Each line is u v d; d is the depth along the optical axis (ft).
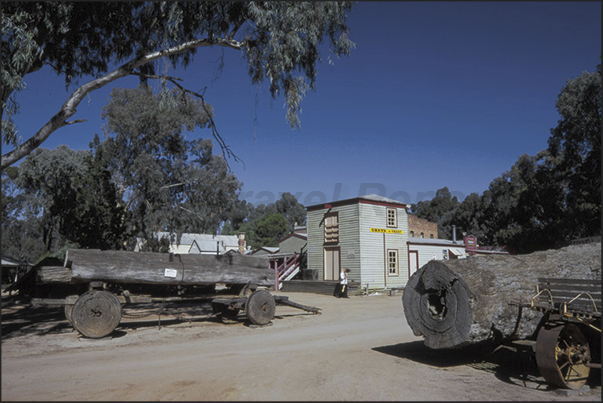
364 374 21.83
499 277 24.25
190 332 36.37
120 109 109.50
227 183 126.21
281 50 42.42
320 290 80.23
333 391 18.72
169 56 46.14
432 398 18.01
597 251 28.53
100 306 32.04
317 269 90.07
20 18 35.70
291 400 17.39
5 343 30.35
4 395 17.90
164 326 39.37
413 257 92.68
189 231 126.62
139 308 55.01
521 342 22.13
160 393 18.22
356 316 48.73
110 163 111.96
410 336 34.94
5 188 135.23
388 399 17.71
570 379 20.56
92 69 49.62
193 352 27.71
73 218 67.92
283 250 107.96
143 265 35.55
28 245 188.75
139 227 112.37
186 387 19.17
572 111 110.73
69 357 25.93
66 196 70.13
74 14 42.42
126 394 18.04
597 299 20.18
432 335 24.50
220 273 39.73
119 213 72.90
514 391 19.57
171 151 119.44
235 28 44.34
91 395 17.89
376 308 57.11
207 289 42.75
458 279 23.20
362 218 83.46
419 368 23.53
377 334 35.96
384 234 86.84
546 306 22.13
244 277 41.34
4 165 36.45
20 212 147.54
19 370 22.48
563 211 126.82
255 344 30.96
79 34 45.88
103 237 68.23
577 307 21.09
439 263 24.27
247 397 17.72
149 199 113.50
